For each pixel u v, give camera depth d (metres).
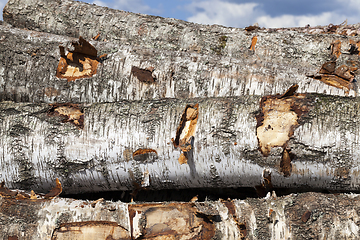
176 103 2.96
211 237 2.45
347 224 2.39
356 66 3.80
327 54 3.97
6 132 2.83
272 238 2.45
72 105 3.00
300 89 3.34
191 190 3.47
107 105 3.01
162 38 4.25
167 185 2.98
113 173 2.87
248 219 2.51
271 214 2.51
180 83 3.35
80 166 2.84
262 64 3.55
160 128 2.77
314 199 2.52
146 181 2.89
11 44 3.34
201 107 2.87
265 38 4.15
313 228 2.41
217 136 2.71
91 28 4.30
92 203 2.56
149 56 3.46
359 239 2.35
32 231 2.41
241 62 3.56
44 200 2.61
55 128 2.84
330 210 2.45
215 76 3.38
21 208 2.51
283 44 4.09
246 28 4.41
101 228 2.42
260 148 2.64
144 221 2.42
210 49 4.18
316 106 2.63
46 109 2.95
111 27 4.31
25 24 4.21
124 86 3.29
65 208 2.51
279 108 2.69
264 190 3.09
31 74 3.26
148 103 2.99
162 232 2.42
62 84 3.25
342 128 2.53
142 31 4.30
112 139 2.79
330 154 2.54
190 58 3.52
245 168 2.75
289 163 2.64
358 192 2.79
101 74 3.29
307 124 2.57
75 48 3.20
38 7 4.25
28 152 2.81
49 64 3.27
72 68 3.30
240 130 2.68
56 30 4.27
